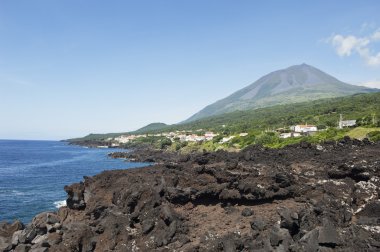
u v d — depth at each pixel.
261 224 33.78
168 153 190.88
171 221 36.16
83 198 49.28
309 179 47.81
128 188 44.62
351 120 167.12
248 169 48.19
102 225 37.28
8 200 67.44
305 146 75.75
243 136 168.88
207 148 181.38
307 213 33.16
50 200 67.62
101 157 197.50
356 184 43.97
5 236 39.88
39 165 145.00
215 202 42.94
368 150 64.75
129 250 33.03
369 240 27.69
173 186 45.50
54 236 37.28
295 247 27.73
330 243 27.48
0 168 131.62
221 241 31.23
